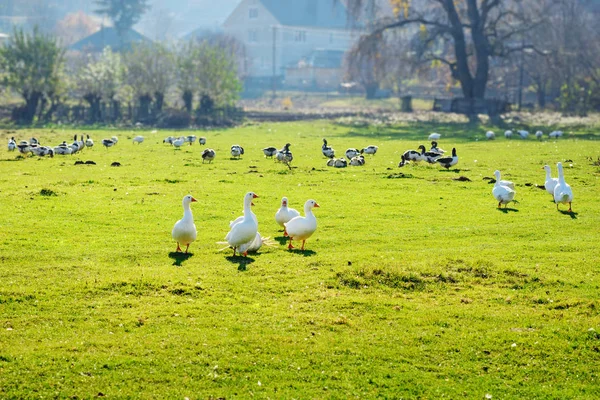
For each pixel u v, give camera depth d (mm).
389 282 17422
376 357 13578
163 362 13148
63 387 12258
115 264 18766
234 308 15656
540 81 99375
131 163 38906
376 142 53188
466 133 61750
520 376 13070
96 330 14430
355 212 25875
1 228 22344
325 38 157500
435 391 12477
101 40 149250
